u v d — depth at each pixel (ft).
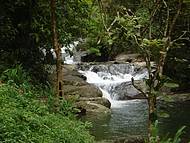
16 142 21.45
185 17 29.86
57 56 35.37
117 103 58.75
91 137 29.81
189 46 60.13
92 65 75.92
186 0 18.83
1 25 44.21
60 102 33.53
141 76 72.64
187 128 41.32
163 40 17.74
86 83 58.85
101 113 48.80
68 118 30.94
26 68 45.03
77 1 44.98
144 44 17.78
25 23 45.37
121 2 25.61
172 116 47.16
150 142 19.11
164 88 60.90
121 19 17.87
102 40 18.90
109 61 84.02
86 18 44.39
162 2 19.94
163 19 21.80
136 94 61.36
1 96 27.66
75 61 89.66
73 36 48.62
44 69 48.08
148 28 18.69
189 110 50.42
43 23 45.37
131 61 80.89
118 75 73.77
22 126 23.29
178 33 33.78
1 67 39.65
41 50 48.16
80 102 50.49
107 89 64.49
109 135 38.63
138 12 21.07
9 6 44.34
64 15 46.16
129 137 36.09
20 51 45.27
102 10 19.90
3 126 22.33
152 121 19.19
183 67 62.49
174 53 58.44
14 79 36.32
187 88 63.21
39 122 25.07
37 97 36.19
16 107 26.89
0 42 44.96
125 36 18.26
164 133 39.34
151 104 18.98
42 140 23.13
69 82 57.82
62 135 25.05
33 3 44.93
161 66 18.61
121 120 46.06
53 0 35.35
